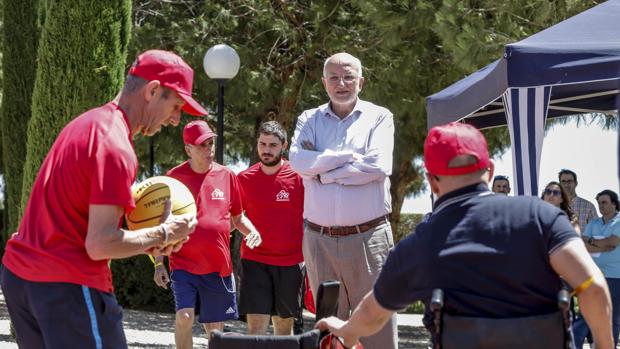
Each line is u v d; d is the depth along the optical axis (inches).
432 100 354.3
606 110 392.2
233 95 533.3
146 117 154.3
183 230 157.5
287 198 301.3
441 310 123.3
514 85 248.5
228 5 555.5
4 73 513.7
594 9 289.7
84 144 145.0
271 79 558.3
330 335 155.4
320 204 229.5
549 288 123.3
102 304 149.0
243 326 547.5
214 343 160.2
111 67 378.0
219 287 287.4
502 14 430.9
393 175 680.4
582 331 378.6
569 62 242.1
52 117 376.5
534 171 269.3
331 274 232.1
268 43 565.6
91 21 373.4
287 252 303.0
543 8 420.5
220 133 419.2
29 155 381.7
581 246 122.1
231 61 411.8
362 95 509.7
